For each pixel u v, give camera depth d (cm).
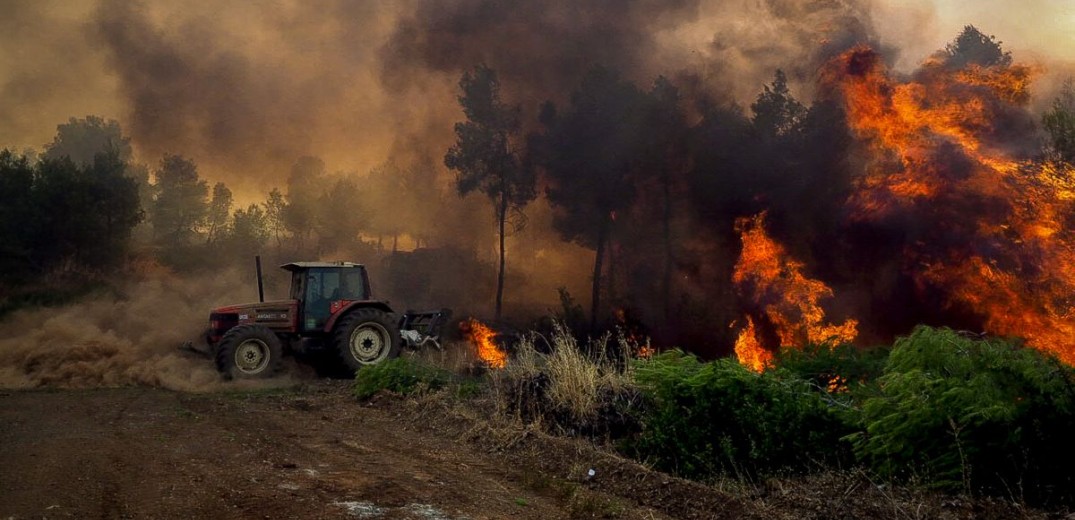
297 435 780
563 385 778
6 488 518
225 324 1523
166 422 864
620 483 586
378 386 1059
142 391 1262
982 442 507
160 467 595
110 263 3195
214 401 1091
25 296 2589
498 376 916
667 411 682
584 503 533
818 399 659
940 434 523
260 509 473
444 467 639
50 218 2989
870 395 646
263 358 1422
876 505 485
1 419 877
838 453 621
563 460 647
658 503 543
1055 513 459
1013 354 527
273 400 1100
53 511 461
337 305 1529
